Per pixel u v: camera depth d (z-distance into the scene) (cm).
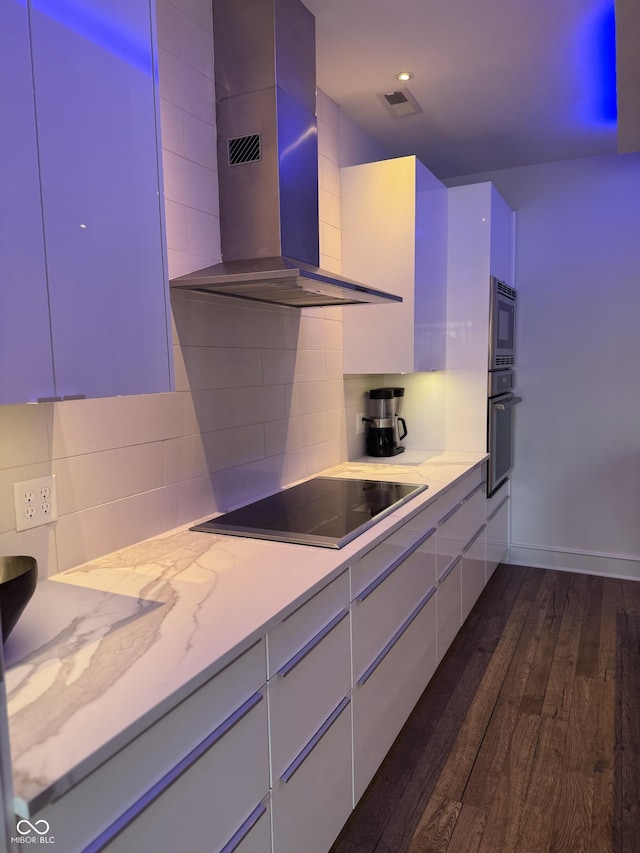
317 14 208
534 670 268
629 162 349
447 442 341
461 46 230
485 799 192
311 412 273
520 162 366
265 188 194
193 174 192
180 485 194
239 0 192
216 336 209
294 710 141
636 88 230
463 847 173
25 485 142
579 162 360
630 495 367
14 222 102
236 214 200
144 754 97
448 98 277
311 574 151
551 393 380
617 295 358
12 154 101
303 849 148
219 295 209
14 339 102
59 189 110
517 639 297
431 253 304
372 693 187
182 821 106
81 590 141
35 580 116
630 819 182
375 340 291
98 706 94
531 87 265
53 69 109
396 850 173
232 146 198
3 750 72
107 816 90
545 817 184
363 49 232
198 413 201
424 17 211
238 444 222
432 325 310
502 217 346
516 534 399
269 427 241
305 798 148
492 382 329
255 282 174
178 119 184
